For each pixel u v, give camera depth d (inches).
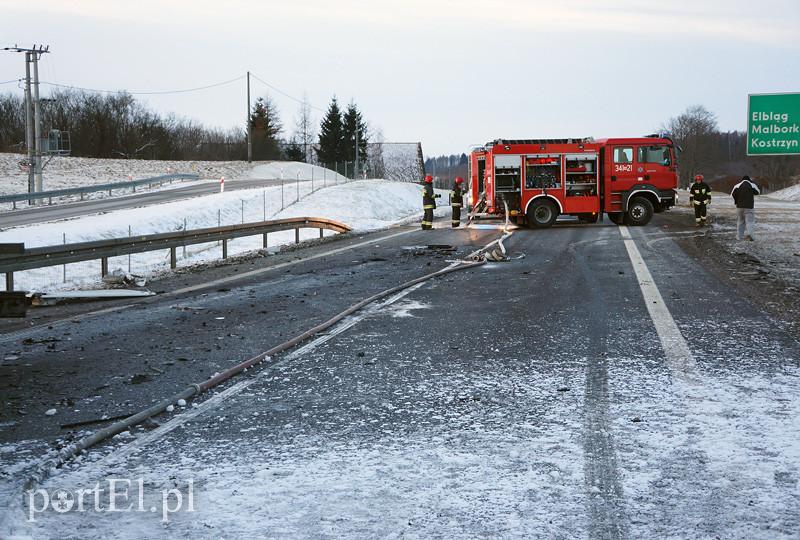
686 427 218.5
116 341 354.9
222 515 163.5
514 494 172.7
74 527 158.4
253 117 4510.3
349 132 4343.0
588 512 162.6
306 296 493.0
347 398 254.8
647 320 388.8
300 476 185.5
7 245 327.9
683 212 1449.3
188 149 4382.4
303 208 1588.3
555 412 235.3
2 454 204.1
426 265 661.3
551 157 1072.2
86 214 1376.7
